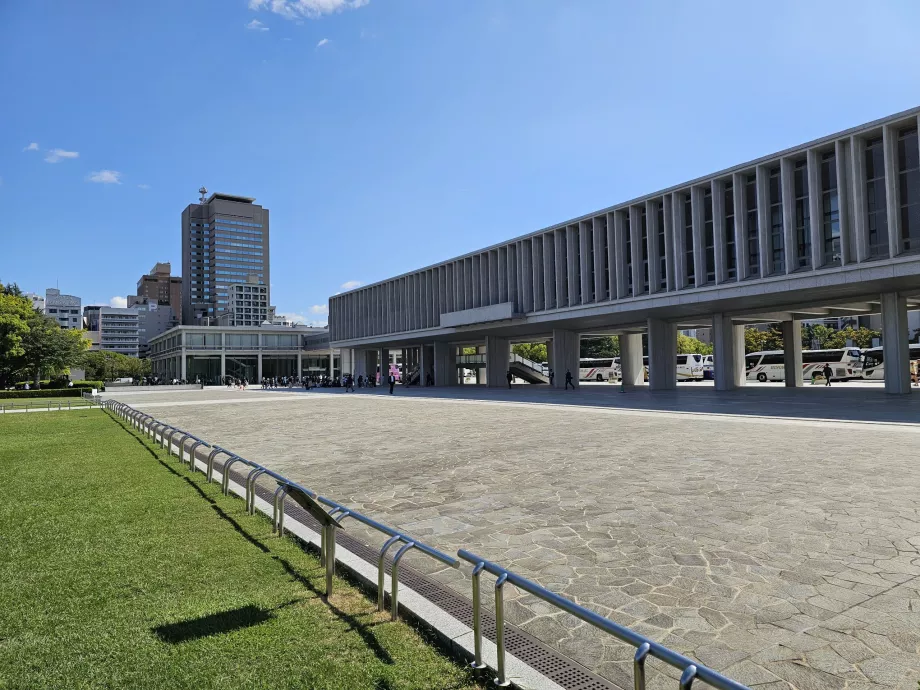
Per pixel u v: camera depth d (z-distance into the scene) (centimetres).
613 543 620
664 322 3847
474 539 653
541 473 1017
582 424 1783
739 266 2973
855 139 2550
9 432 1941
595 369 6378
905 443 1225
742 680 346
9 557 588
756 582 500
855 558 550
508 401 2998
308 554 594
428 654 388
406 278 5788
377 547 627
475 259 4816
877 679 343
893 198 2419
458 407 2705
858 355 4766
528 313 4212
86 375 9425
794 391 3244
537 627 431
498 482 955
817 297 2997
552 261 4112
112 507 793
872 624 415
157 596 484
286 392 5534
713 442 1318
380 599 457
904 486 833
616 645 402
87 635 414
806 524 661
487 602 479
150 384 8725
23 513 768
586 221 3828
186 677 356
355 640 405
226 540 639
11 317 4888
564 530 674
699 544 605
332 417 2336
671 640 401
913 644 385
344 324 7138
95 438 1688
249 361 9788
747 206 3019
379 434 1683
